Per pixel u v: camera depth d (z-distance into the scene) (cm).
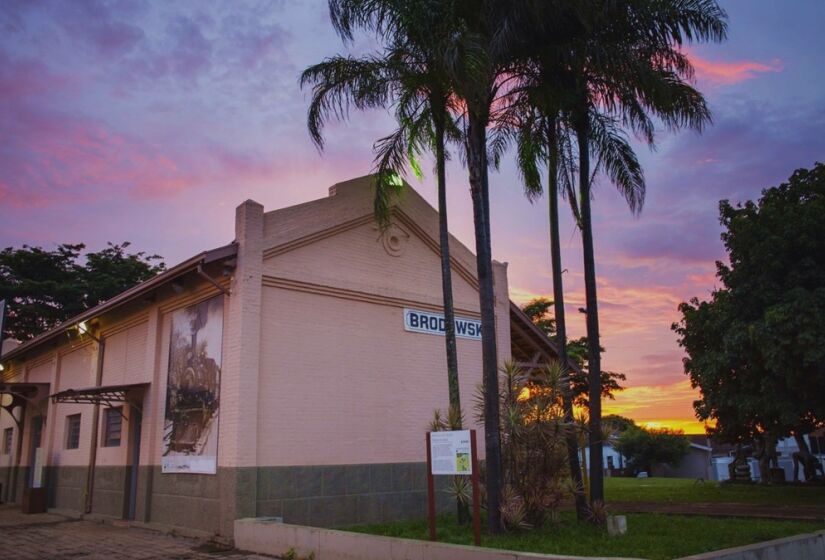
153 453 1582
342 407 1485
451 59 1082
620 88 1276
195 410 1452
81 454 1973
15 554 1202
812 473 2770
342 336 1524
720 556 851
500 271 1928
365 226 1628
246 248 1375
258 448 1327
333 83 1349
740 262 2095
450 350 1344
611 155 1398
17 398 2450
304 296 1476
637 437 5444
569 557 765
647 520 1385
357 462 1484
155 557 1142
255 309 1368
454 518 1480
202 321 1489
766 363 1881
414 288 1702
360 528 1350
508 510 1115
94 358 1986
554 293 1366
